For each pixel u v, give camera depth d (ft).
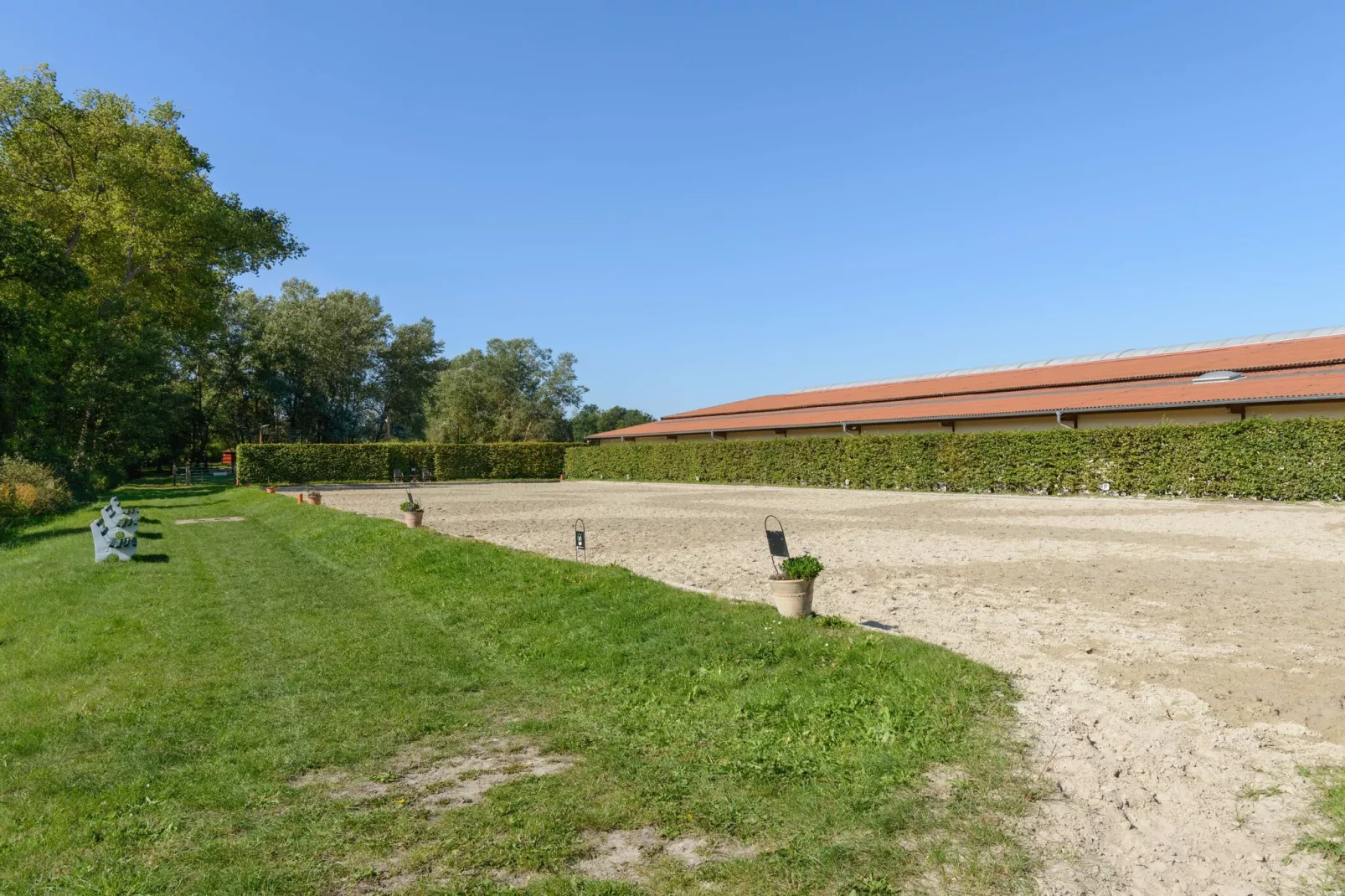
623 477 155.22
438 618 30.30
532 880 11.56
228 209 122.62
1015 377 143.64
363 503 94.48
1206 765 14.43
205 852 12.64
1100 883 10.85
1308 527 51.85
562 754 16.92
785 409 173.88
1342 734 15.56
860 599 29.94
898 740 15.99
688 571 37.78
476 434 229.25
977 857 11.58
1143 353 138.92
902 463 102.63
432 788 15.15
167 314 135.74
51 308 100.22
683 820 13.34
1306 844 11.59
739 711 18.40
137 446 145.18
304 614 31.32
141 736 18.08
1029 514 65.31
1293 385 85.05
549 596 30.45
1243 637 23.22
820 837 12.48
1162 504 71.67
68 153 111.75
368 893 11.32
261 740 17.83
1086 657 21.44
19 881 11.89
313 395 231.91
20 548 53.78
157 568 42.68
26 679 22.77
